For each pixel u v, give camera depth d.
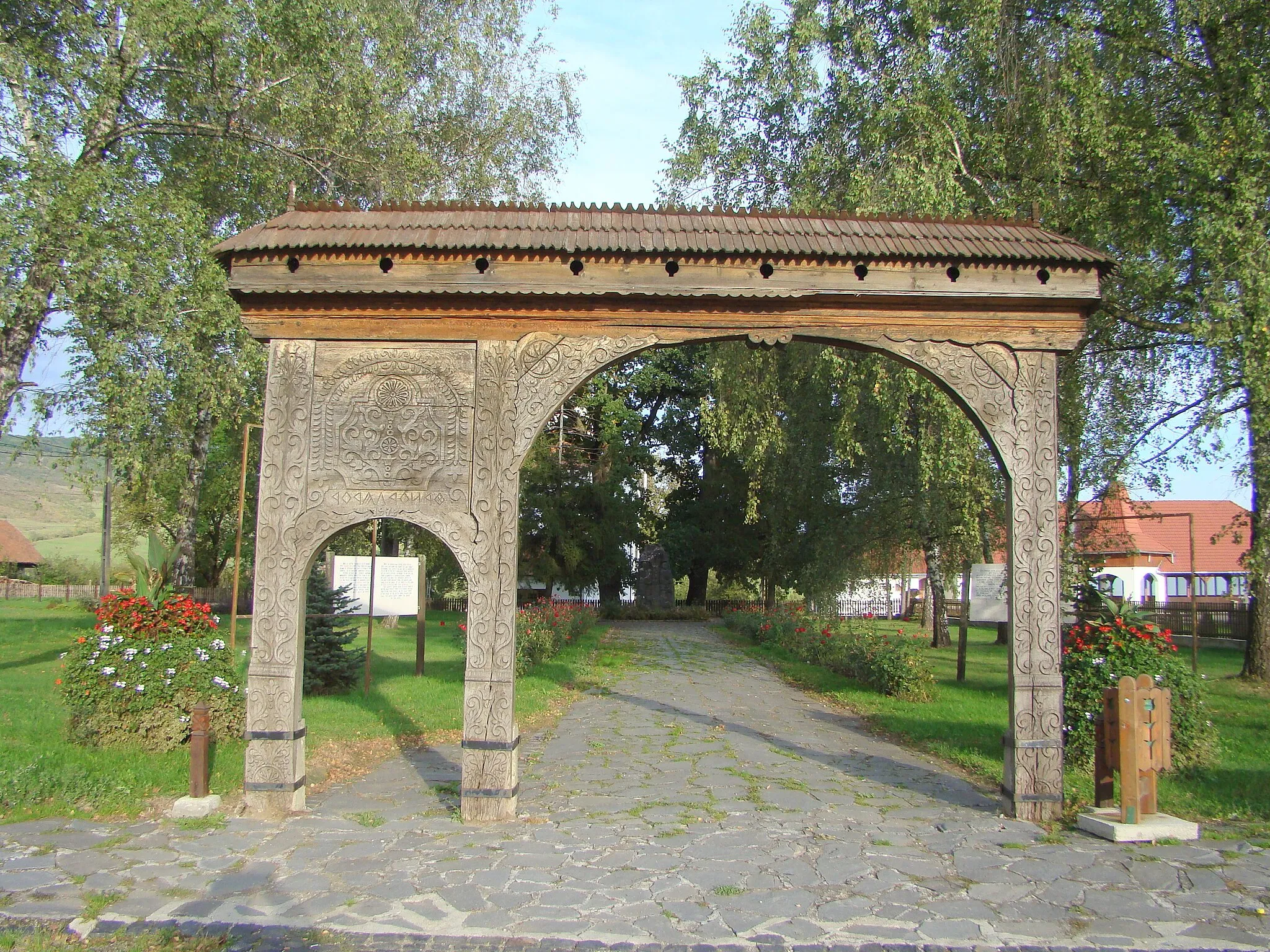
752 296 6.45
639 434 36.06
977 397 6.68
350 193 17.17
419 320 6.58
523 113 19.14
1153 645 8.28
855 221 7.00
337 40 15.34
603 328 6.60
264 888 4.91
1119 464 13.32
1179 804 6.80
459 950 4.24
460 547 6.41
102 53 12.52
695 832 6.05
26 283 11.30
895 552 18.69
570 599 33.16
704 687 13.88
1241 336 10.10
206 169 15.79
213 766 7.29
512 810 6.36
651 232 6.64
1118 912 4.71
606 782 7.51
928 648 20.55
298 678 6.45
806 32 13.30
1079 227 12.38
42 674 11.62
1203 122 11.62
